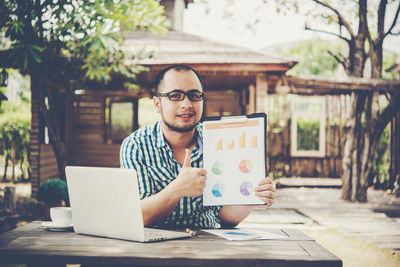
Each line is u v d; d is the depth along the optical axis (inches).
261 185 79.5
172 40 460.8
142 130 99.7
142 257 64.5
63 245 72.0
